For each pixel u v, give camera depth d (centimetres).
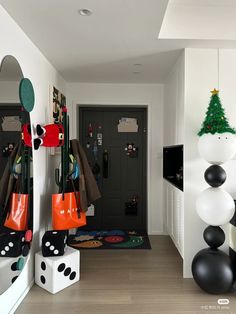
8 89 193
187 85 262
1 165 191
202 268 225
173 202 320
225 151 229
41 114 268
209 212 229
